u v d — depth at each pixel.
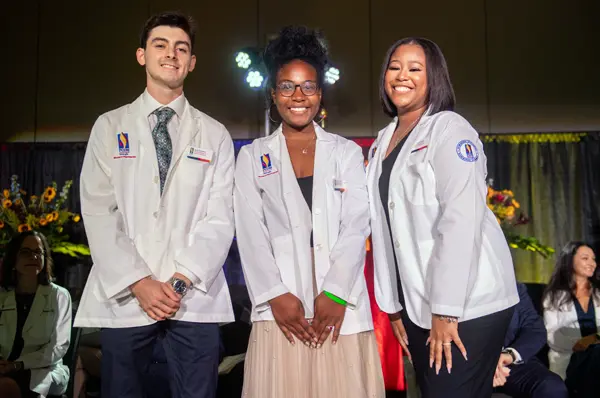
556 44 7.88
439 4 8.00
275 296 2.33
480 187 2.16
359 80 7.93
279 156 2.55
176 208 2.40
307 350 2.38
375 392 2.43
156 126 2.47
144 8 8.12
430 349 2.14
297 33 2.57
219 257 2.37
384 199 2.41
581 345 3.93
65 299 3.78
